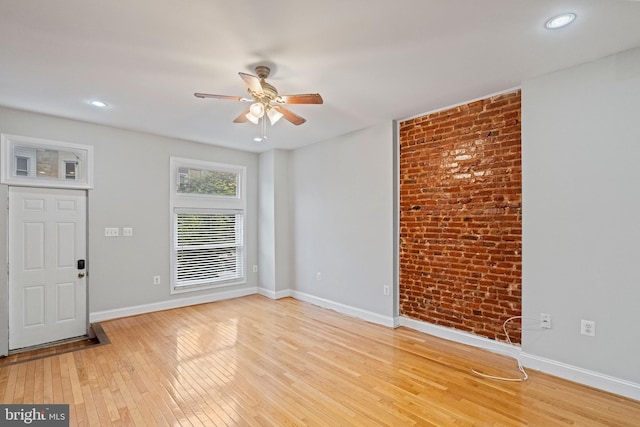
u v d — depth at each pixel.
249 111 2.63
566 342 2.61
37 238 3.69
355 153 4.39
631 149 2.32
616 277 2.38
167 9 1.85
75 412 2.22
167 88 2.96
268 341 3.48
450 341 3.47
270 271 5.44
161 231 4.65
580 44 2.24
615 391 2.38
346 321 4.17
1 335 3.40
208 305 4.93
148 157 4.52
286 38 2.16
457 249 3.45
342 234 4.58
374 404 2.30
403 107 3.52
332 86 2.95
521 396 2.38
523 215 2.84
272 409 2.25
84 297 4.01
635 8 1.83
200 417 2.17
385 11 1.87
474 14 1.91
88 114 3.68
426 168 3.71
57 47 2.26
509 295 3.07
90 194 4.04
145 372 2.78
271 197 5.43
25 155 3.62
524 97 2.83
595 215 2.47
